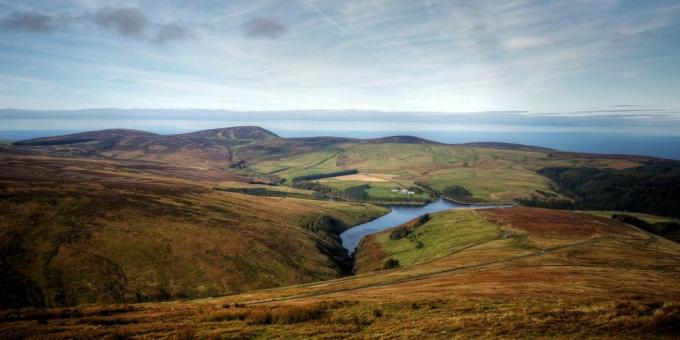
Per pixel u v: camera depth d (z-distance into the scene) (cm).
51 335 3064
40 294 8019
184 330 3195
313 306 3956
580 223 14075
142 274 9681
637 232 13088
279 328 3222
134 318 3759
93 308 4325
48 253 9575
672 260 8169
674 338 2531
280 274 11475
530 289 4891
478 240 12056
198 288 9712
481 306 3759
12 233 10094
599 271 6631
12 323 3509
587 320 2997
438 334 2836
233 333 3095
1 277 8162
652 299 3909
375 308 3878
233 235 13438
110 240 11000
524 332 2758
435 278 6888
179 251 11262
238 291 9994
